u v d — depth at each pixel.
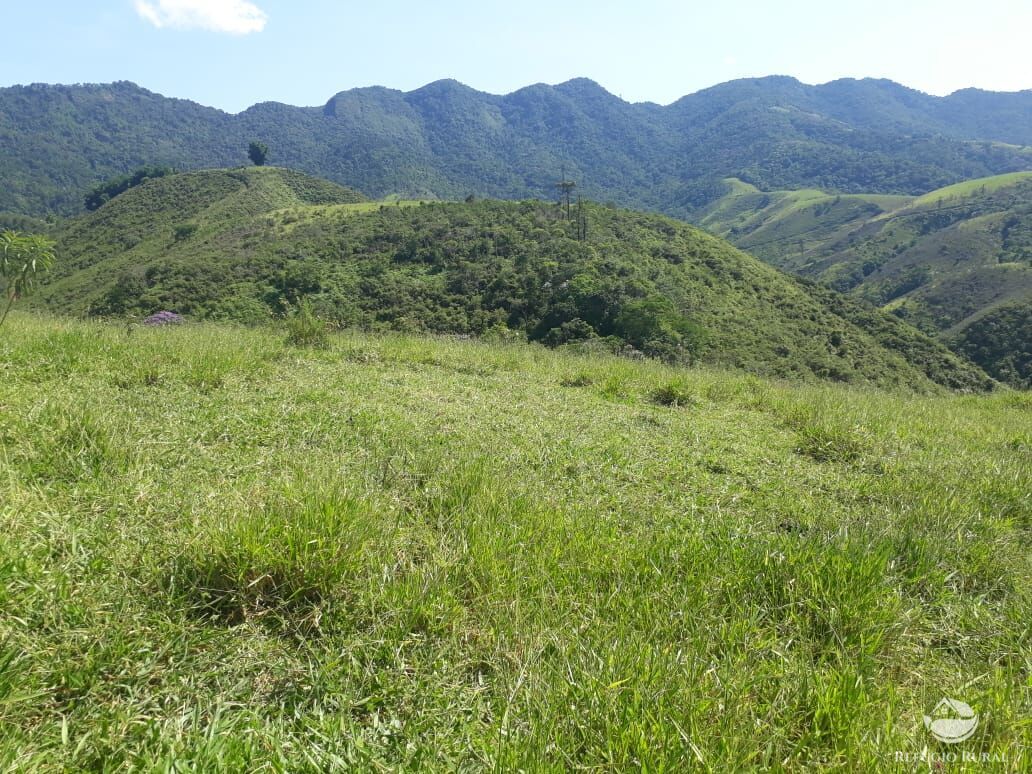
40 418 3.99
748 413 7.29
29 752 1.73
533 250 42.59
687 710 2.05
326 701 2.11
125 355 6.42
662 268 42.06
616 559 3.12
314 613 2.50
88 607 2.31
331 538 2.75
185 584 2.56
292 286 37.41
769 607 2.85
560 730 1.98
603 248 43.81
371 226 51.97
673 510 4.03
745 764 1.89
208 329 10.23
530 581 2.83
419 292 37.91
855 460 5.50
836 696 2.15
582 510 3.74
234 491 3.28
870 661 2.44
